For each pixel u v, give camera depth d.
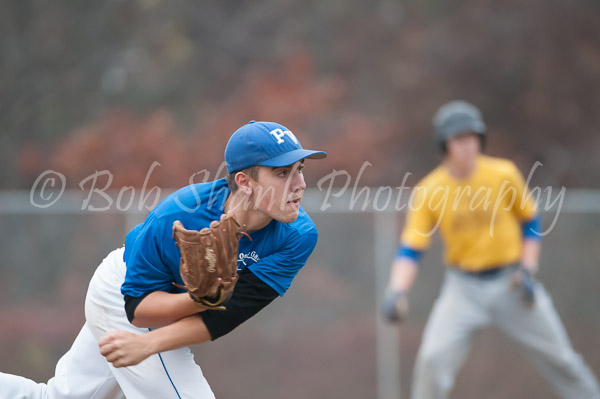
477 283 20.03
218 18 51.94
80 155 41.03
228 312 11.20
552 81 48.03
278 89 46.00
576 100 47.91
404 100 48.47
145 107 49.16
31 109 48.47
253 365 23.78
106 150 41.31
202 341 11.14
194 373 12.28
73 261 23.89
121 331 10.83
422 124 48.00
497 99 48.38
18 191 45.78
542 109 47.75
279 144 10.95
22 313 23.72
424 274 23.83
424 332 23.69
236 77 49.97
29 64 48.81
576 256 23.58
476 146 19.69
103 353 10.78
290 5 52.22
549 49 48.12
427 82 48.41
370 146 44.12
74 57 49.69
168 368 12.03
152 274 11.18
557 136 47.88
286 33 51.56
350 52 50.41
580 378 20.02
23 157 46.03
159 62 50.41
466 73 48.25
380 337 23.69
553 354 19.91
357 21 51.31
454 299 20.22
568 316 23.48
